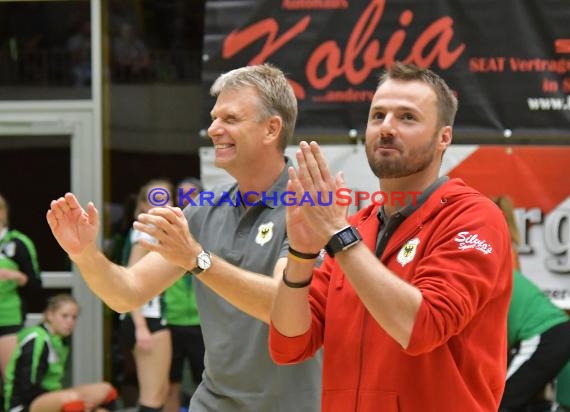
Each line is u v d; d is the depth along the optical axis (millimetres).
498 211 6543
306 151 6035
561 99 14445
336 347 6785
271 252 8297
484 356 6473
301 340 6750
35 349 14828
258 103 8266
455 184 6785
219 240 8609
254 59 14758
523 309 12922
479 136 14625
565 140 14703
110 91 16719
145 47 16562
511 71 14500
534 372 12664
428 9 14539
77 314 15281
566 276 14664
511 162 14719
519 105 14508
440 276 6156
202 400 8664
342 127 14672
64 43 16859
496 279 6285
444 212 6559
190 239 7316
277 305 6652
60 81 16891
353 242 6000
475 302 6145
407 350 5957
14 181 17047
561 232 14688
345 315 6809
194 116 16453
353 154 14883
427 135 6641
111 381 16594
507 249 6520
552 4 14430
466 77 14531
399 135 6605
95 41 16688
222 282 7383
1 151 17094
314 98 14703
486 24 14508
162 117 16531
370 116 6801
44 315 15258
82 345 16766
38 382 14805
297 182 6055
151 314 15430
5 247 16469
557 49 14445
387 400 6461
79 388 15375
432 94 6668
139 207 16109
